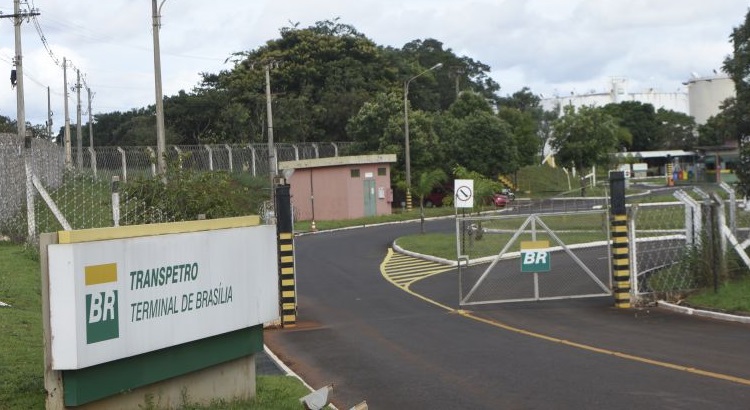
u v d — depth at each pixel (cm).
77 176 2475
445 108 9888
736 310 1559
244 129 6444
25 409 742
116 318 725
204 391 847
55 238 694
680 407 894
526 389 1019
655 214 3086
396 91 7475
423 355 1295
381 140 5841
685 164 8775
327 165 4938
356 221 4669
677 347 1257
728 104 2294
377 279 2523
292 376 1101
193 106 6594
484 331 1523
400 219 4878
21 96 3098
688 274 1794
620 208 1773
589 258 2591
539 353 1263
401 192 5850
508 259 2719
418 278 2494
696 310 1609
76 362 685
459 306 1897
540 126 9775
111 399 735
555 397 968
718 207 1755
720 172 6656
